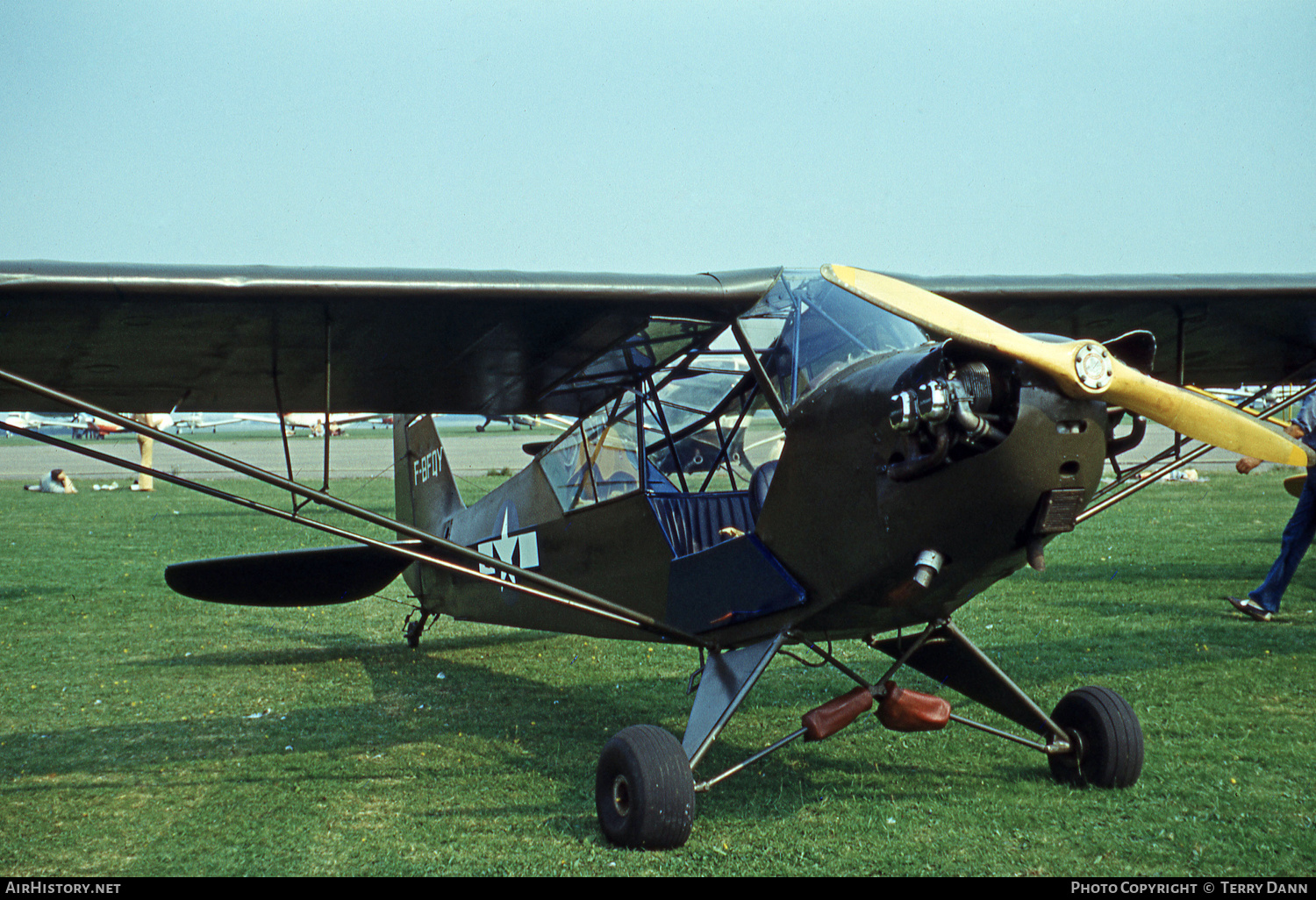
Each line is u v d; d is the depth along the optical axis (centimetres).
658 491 443
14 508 1691
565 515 494
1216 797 336
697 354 422
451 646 675
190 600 842
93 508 1694
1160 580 814
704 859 302
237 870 299
